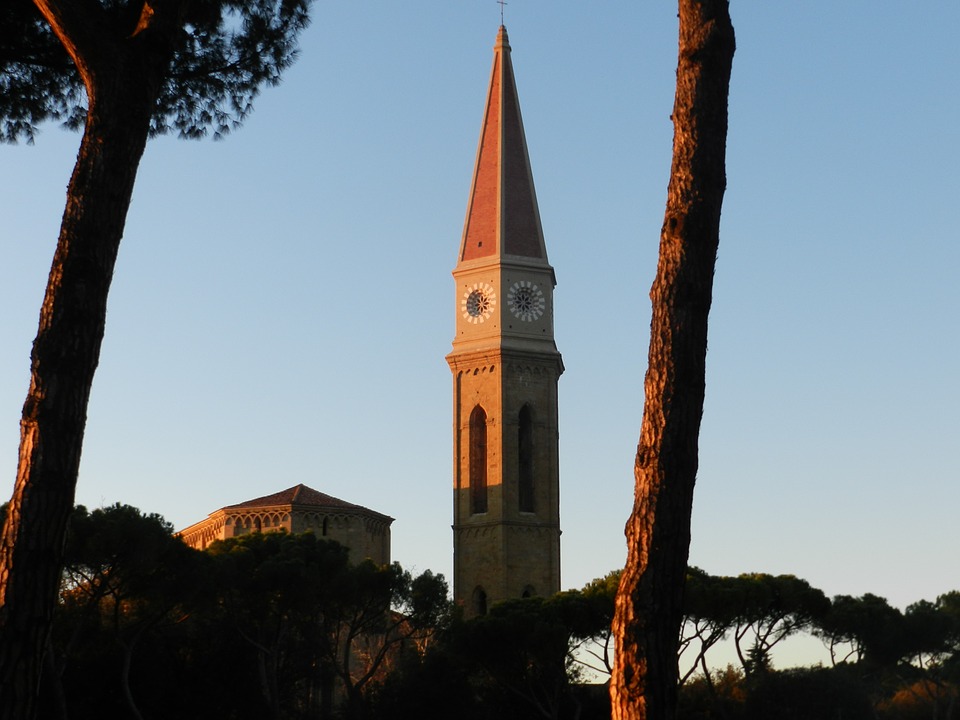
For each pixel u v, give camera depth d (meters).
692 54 19.47
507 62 136.12
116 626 73.19
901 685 115.50
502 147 132.62
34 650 18.47
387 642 91.31
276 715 81.56
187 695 78.88
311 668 87.31
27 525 18.73
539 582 124.88
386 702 89.88
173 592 73.12
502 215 130.00
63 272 19.67
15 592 18.48
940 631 104.12
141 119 20.61
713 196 19.11
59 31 20.58
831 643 104.38
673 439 18.48
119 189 20.22
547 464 127.12
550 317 130.25
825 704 92.19
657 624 18.05
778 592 92.25
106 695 75.25
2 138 27.75
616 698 18.11
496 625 88.31
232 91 27.94
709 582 90.50
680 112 19.39
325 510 118.12
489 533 124.62
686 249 18.92
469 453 127.25
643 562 18.27
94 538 68.00
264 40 27.38
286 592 82.12
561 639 86.81
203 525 123.19
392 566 89.69
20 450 19.20
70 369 19.34
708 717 90.50
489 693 93.38
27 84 27.23
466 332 129.12
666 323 18.81
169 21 21.16
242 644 82.62
